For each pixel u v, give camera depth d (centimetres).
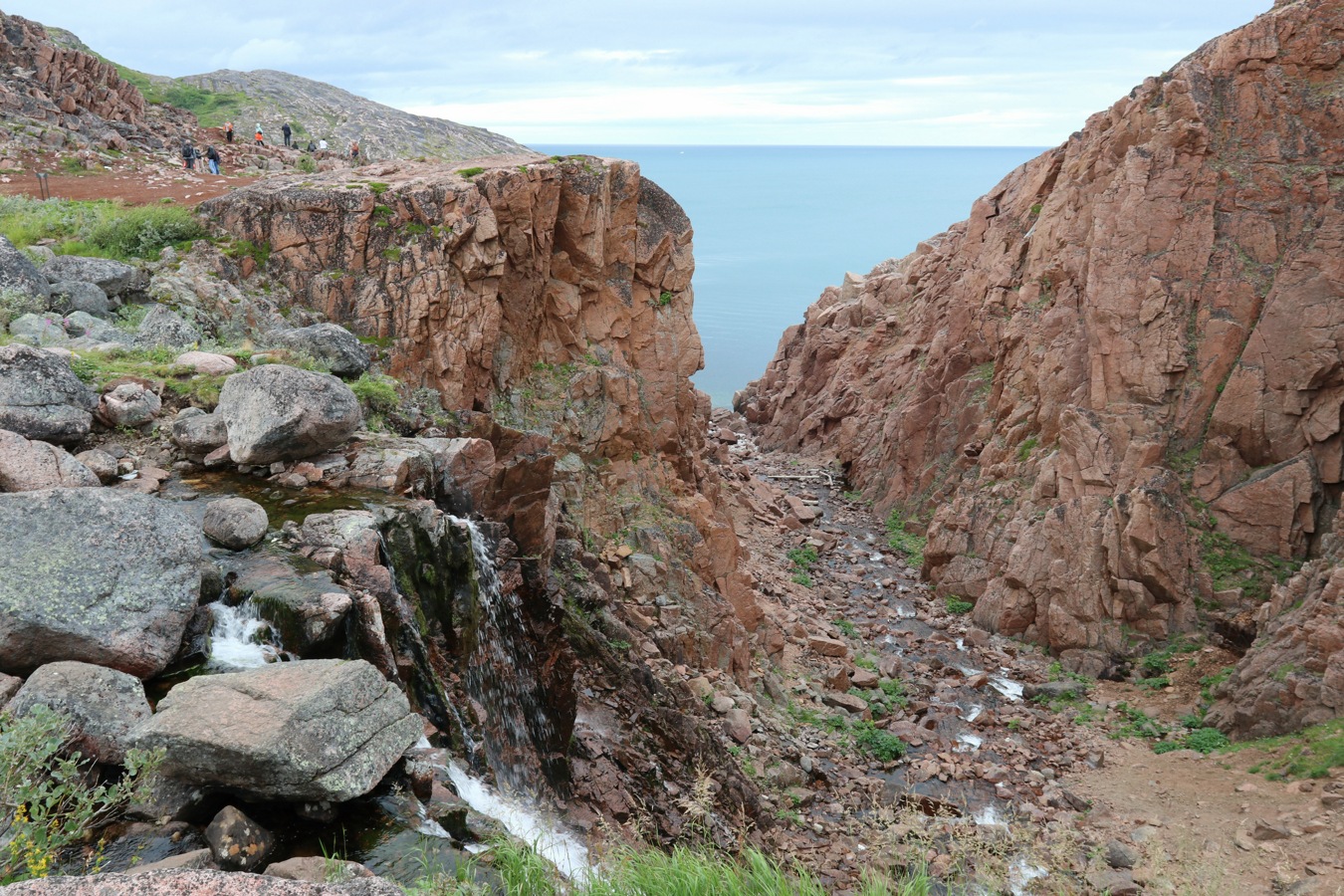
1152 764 1980
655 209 2277
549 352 2092
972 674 2480
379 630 984
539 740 1348
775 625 2358
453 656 1204
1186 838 1603
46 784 647
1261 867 1501
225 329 1752
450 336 1839
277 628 939
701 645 1936
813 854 1511
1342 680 1891
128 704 760
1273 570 2527
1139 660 2477
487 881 706
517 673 1361
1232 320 2723
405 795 778
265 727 695
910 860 1257
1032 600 2698
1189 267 2802
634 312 2241
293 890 464
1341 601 2005
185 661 888
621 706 1525
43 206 2317
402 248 1827
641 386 2244
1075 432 2778
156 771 705
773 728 1878
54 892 441
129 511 898
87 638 809
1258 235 2758
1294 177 2748
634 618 1797
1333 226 2638
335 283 1842
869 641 2625
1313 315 2600
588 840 1133
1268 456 2639
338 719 731
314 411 1252
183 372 1480
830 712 2112
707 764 1560
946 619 2848
